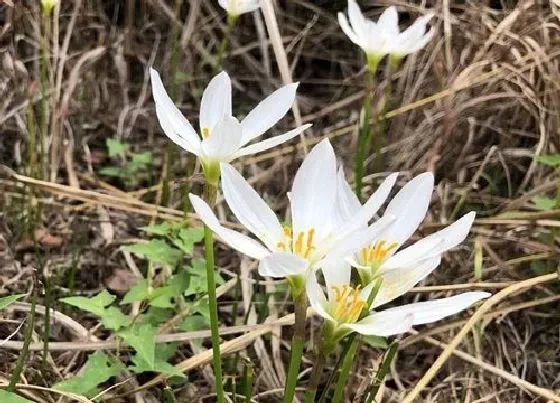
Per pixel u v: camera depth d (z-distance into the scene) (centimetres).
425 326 44
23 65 58
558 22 57
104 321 35
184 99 67
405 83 61
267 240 25
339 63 71
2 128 58
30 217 49
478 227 50
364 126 47
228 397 38
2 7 61
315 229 25
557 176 53
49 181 54
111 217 51
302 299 25
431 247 26
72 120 60
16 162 55
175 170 58
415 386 38
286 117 65
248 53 70
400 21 68
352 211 27
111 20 70
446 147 57
